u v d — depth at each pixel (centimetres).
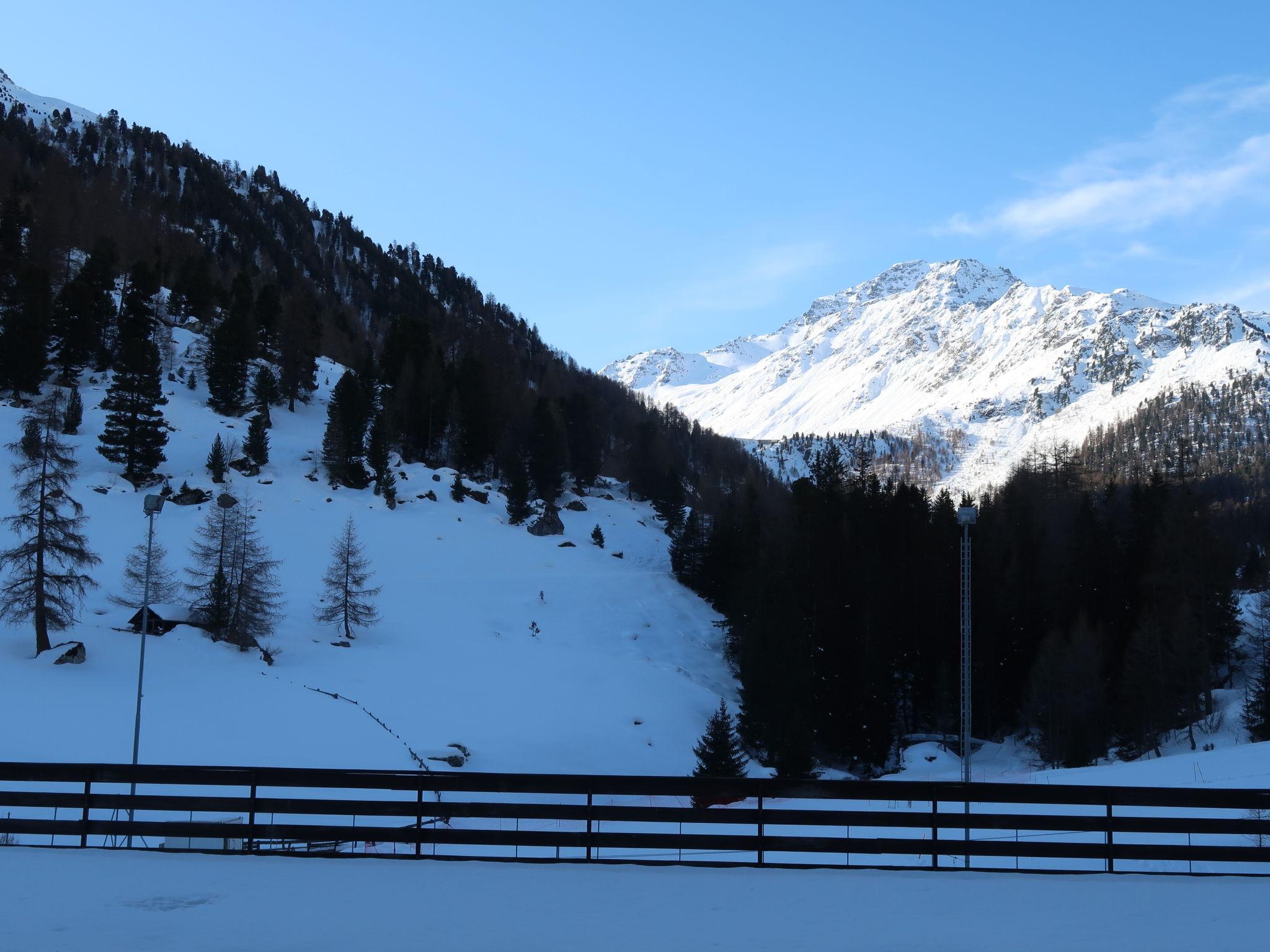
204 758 4719
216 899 1416
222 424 12825
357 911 1370
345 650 7525
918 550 8675
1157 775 4050
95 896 1417
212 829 1681
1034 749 6962
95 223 18525
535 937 1275
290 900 1416
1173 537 7469
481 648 8244
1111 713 6744
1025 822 1627
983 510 9838
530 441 14562
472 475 14288
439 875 1548
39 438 5944
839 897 1447
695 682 8575
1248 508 15550
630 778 1645
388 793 3694
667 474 15362
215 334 13938
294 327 14850
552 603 9894
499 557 11062
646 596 10731
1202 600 7088
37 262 14688
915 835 2762
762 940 1266
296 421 13912
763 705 6556
